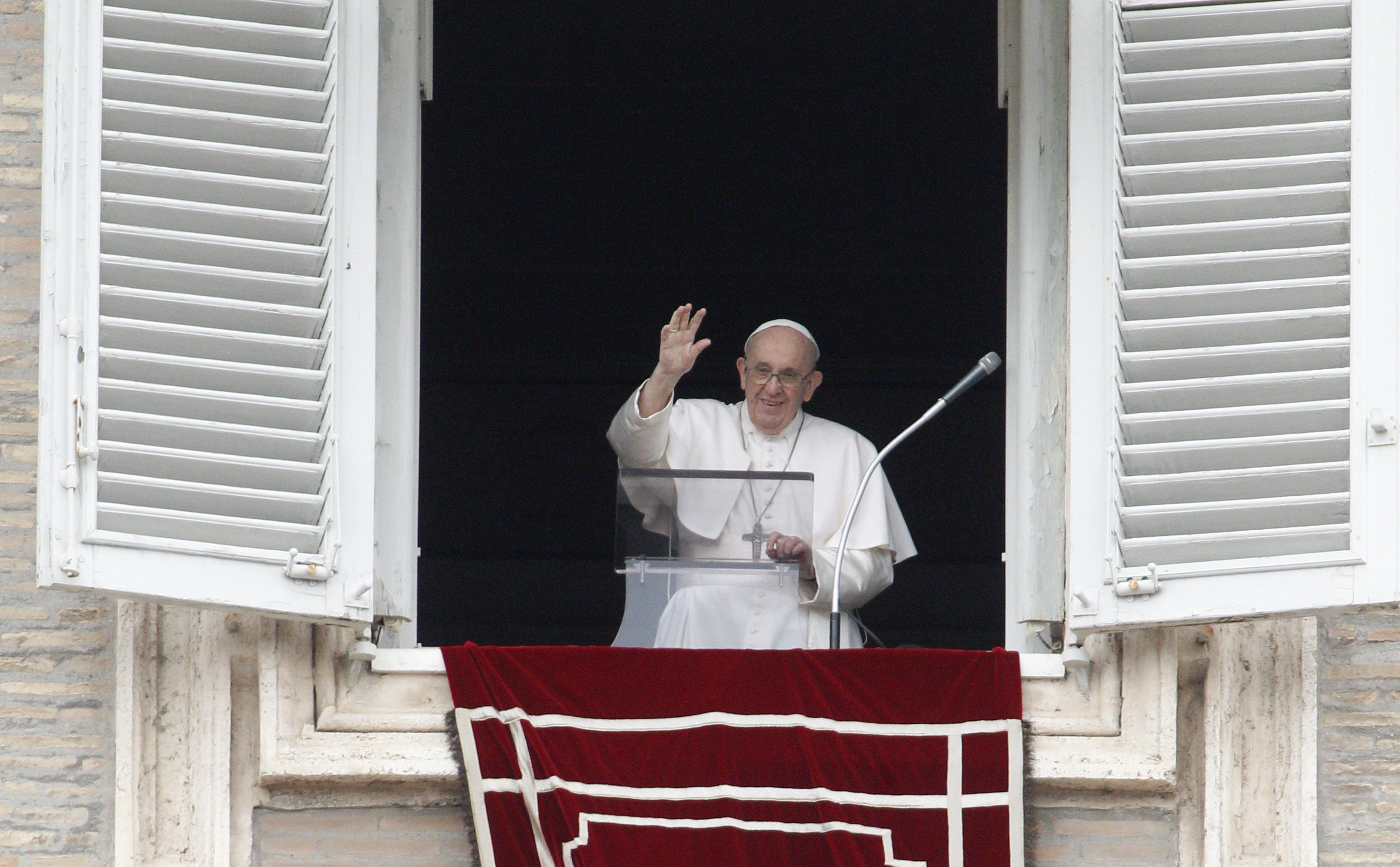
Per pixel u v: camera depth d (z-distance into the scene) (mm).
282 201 23625
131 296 22969
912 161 44125
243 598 22641
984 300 44844
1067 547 24016
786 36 41844
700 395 45250
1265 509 23172
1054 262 25594
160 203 23203
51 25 23234
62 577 22203
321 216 23656
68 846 23406
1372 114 23766
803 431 28984
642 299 45062
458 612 43438
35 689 23750
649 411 28031
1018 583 25281
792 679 23203
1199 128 24031
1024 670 23859
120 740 23328
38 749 23609
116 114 23312
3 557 24156
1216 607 22906
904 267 44875
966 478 44125
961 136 43688
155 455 22797
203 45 23750
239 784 23500
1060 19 25906
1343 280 23562
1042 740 23531
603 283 45000
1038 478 25266
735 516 25047
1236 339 23609
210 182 23406
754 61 42500
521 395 44406
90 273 22844
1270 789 23625
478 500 44000
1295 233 23719
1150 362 23562
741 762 22984
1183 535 23188
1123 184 23938
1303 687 23703
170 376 23062
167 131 23469
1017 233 26016
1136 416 23406
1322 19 24156
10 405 24547
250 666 23719
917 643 43094
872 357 44781
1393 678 24000
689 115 43594
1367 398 23234
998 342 44656
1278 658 23828
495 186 44375
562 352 44750
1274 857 23453
